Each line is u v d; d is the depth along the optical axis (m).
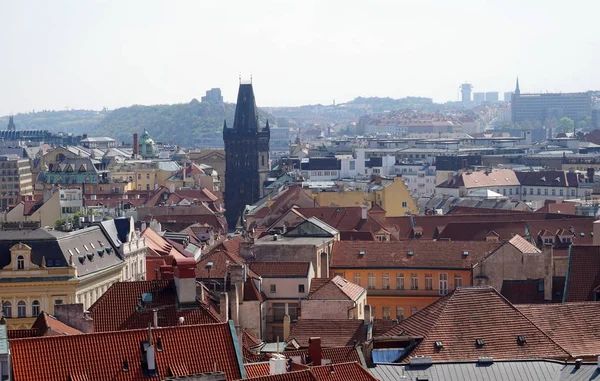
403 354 173.50
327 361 160.00
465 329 178.12
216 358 138.75
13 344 133.50
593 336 184.88
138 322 180.62
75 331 171.50
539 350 175.62
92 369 134.50
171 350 138.12
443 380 159.38
